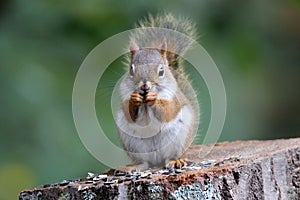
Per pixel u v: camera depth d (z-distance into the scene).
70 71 13.07
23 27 13.38
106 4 13.57
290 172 8.17
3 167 12.05
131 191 7.13
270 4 14.36
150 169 8.07
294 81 16.78
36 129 12.38
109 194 7.19
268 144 8.80
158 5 13.35
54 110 12.50
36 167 12.16
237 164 7.50
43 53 13.16
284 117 17.19
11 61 12.81
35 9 13.51
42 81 12.71
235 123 14.00
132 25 13.40
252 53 13.77
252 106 15.12
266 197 7.68
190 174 7.17
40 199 7.40
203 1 13.57
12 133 12.34
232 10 13.77
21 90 12.56
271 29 14.52
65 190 7.32
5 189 12.04
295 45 16.12
